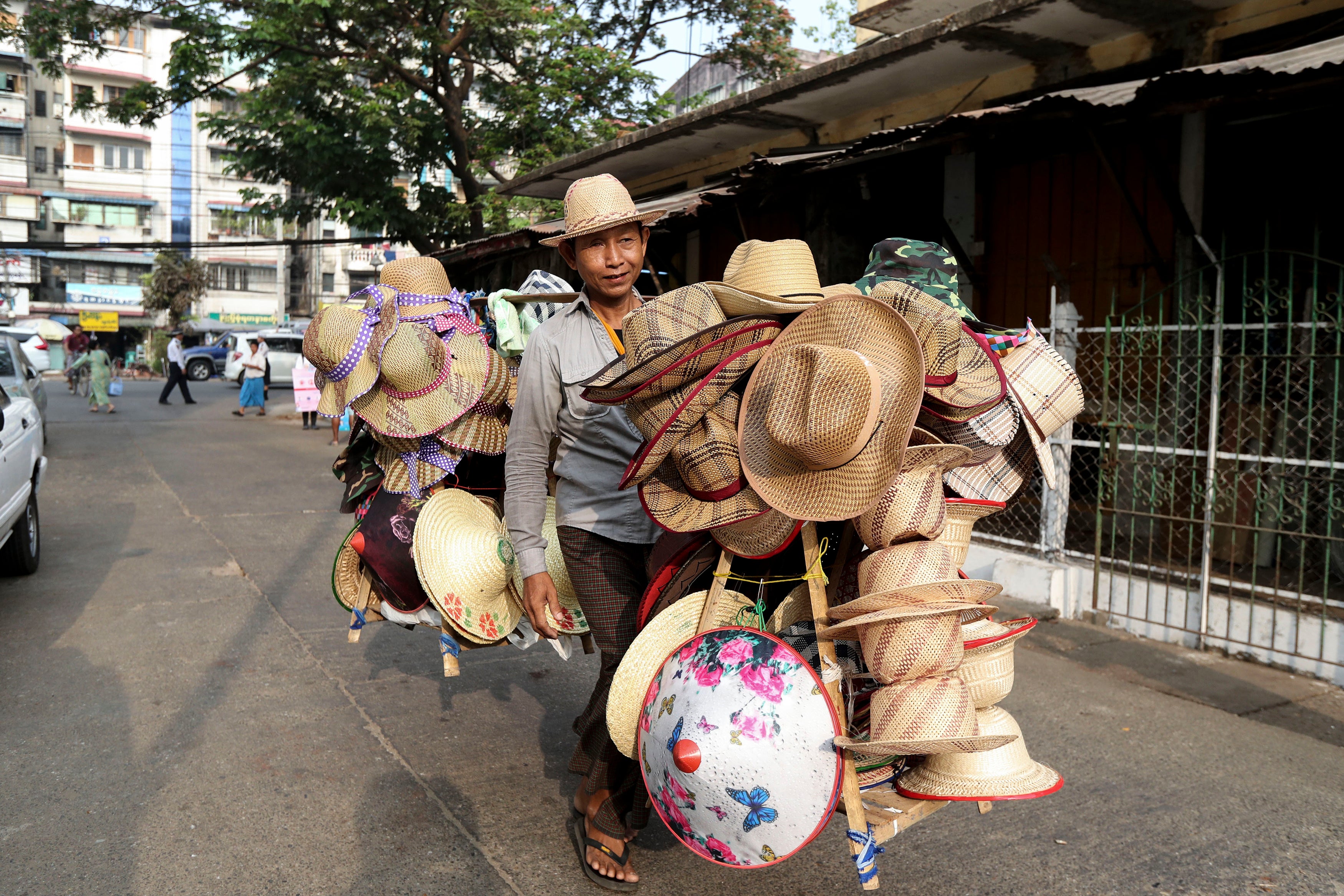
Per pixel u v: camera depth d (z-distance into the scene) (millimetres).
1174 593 4969
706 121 9203
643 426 2100
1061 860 2787
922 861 2764
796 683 1936
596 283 2453
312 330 2930
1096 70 6668
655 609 2322
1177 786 3297
